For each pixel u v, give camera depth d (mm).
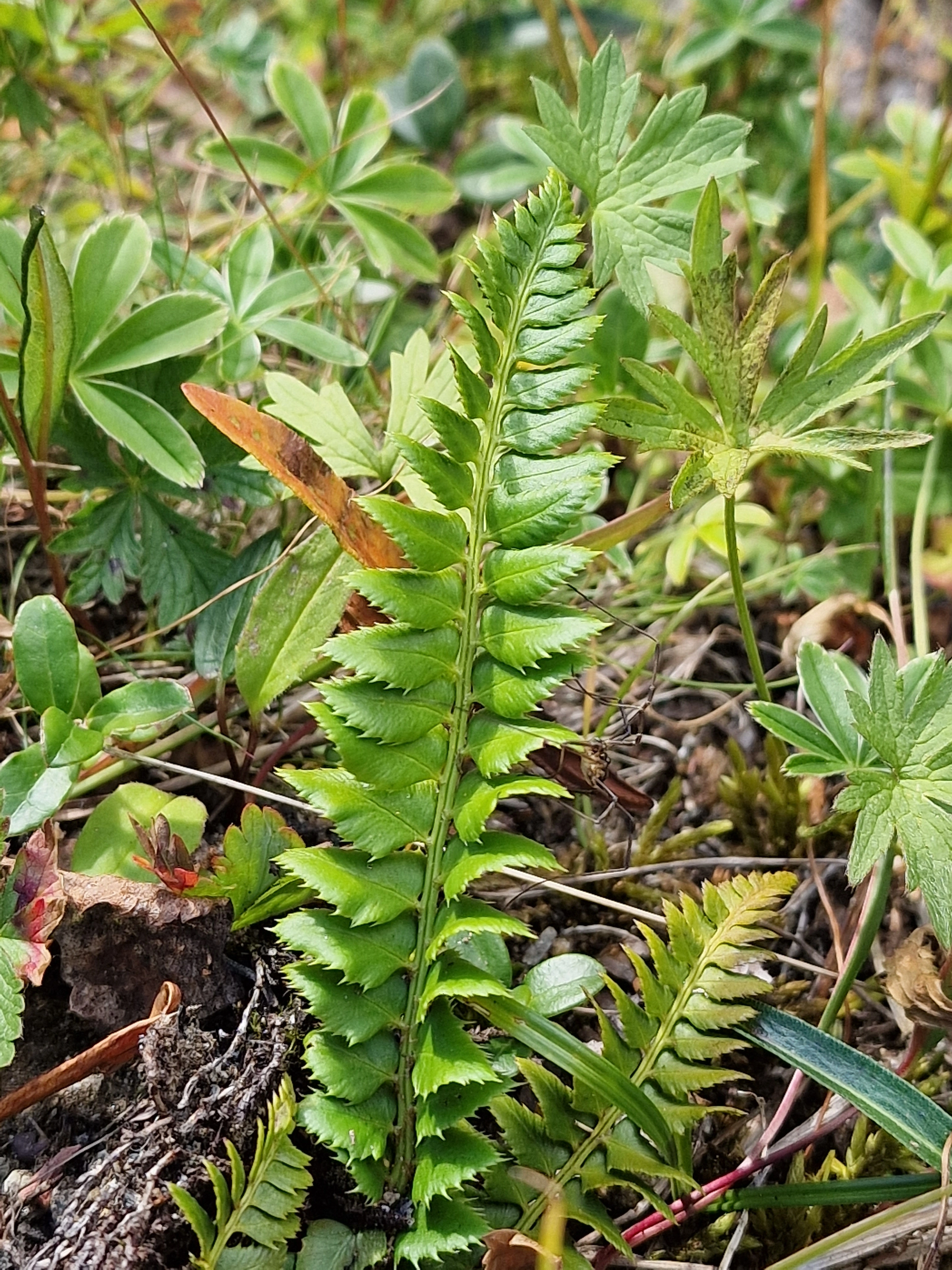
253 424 225
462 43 454
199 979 227
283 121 416
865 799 220
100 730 236
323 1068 206
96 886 229
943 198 373
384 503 215
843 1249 224
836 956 264
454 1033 208
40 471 266
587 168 262
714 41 395
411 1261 203
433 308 370
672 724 304
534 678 215
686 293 343
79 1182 211
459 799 218
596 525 296
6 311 258
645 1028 228
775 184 405
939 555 329
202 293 272
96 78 349
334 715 214
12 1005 211
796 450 225
